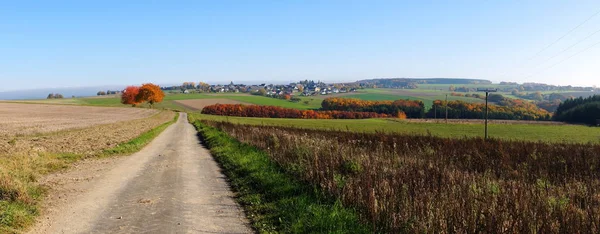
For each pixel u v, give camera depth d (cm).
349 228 730
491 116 12256
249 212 900
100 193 1082
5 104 10900
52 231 739
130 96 14338
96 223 797
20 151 1647
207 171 1499
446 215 695
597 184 1156
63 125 4547
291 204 910
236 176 1352
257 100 16838
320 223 754
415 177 980
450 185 941
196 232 751
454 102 13000
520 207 698
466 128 7988
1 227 707
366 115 13488
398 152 1845
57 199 988
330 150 1450
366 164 1167
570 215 682
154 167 1603
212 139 2939
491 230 643
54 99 17562
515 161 1630
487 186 945
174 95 19450
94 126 4550
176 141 3077
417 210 729
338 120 10688
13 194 895
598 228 646
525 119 12306
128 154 2058
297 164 1308
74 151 1983
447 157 1659
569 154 1759
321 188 986
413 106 13688
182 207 938
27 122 4972
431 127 8125
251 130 2988
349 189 889
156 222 810
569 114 10875
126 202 981
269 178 1195
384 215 742
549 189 1079
